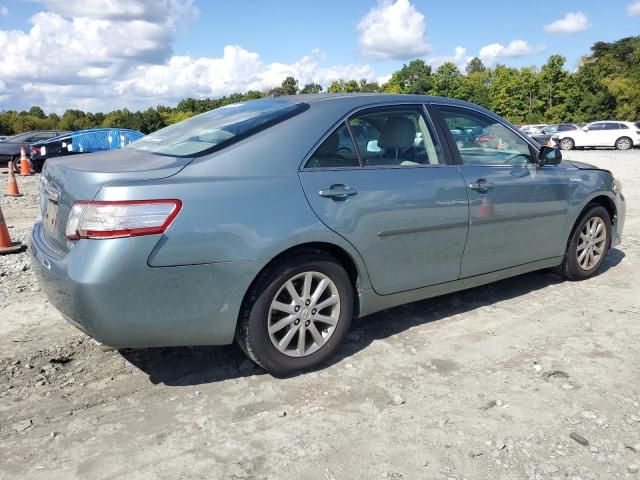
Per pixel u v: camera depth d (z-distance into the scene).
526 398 3.08
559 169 4.74
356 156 3.52
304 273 3.25
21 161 17.28
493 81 68.81
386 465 2.51
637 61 93.94
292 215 3.12
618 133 29.11
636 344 3.78
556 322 4.17
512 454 2.58
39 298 4.76
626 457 2.56
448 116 4.11
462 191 3.91
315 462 2.54
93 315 2.72
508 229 4.28
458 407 2.99
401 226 3.59
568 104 58.59
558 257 4.84
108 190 2.72
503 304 4.56
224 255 2.91
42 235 3.34
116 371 3.45
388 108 3.79
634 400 3.05
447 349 3.71
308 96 3.84
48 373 3.42
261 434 2.76
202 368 3.47
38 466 2.52
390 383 3.26
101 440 2.71
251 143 3.19
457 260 3.99
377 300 3.64
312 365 3.39
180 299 2.86
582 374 3.35
